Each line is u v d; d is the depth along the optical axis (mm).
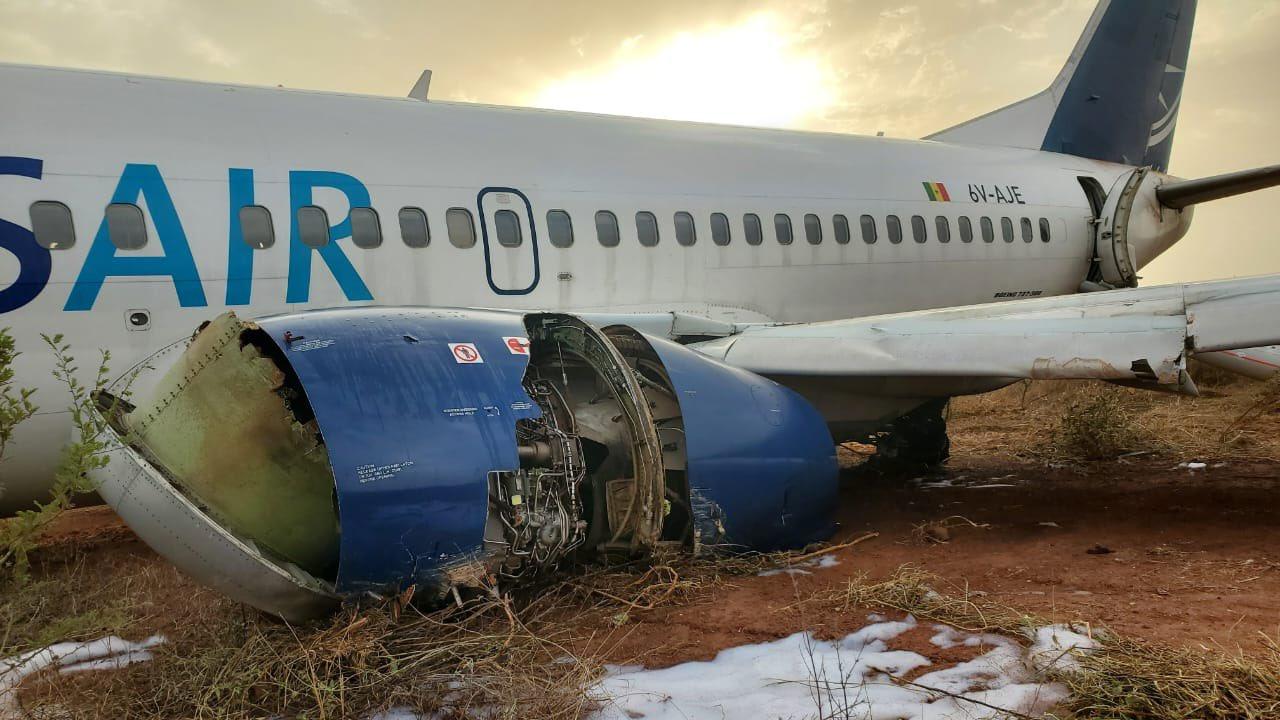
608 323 6164
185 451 4051
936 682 3260
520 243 7656
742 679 3402
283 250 6586
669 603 4359
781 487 5180
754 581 4727
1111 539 5500
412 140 7500
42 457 5770
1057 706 3000
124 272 5973
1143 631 3658
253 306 6457
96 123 6219
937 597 4203
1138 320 5648
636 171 8578
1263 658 3273
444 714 3189
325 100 7438
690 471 4871
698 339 6738
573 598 4422
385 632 3730
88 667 3850
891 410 7008
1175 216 13594
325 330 4348
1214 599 4102
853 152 10531
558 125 8531
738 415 5160
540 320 5105
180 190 6281
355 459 3883
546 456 4508
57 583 4902
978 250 11078
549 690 3299
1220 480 7480
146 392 4617
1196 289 5852
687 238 8641
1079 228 12383
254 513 4086
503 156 7883
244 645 3730
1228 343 5508
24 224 5699
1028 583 4539
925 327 6172
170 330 6137
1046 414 12297
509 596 4277
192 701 3326
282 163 6773
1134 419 10172
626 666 3596
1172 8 14234
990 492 7496
